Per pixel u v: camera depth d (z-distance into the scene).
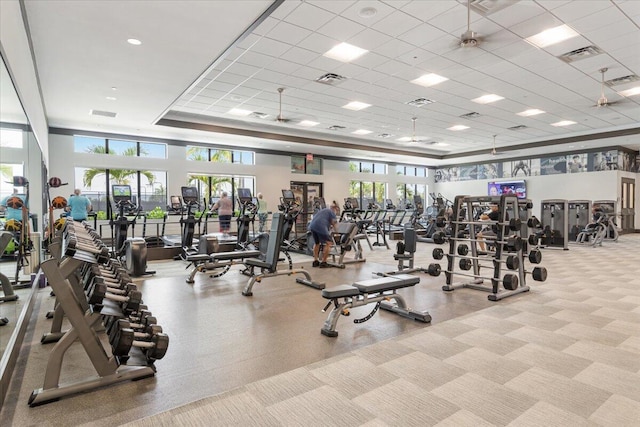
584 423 1.92
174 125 9.84
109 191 10.63
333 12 4.64
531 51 5.84
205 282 5.39
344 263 7.11
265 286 5.12
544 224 9.88
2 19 2.90
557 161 14.74
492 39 5.41
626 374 2.46
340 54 5.98
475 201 5.01
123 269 3.27
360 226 9.15
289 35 5.28
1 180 3.54
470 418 1.96
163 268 6.73
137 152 11.07
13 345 2.62
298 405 2.10
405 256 5.91
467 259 5.00
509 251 4.68
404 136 13.02
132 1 3.86
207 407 2.09
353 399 2.16
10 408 2.07
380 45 5.61
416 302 4.31
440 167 19.25
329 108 9.29
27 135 4.42
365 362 2.66
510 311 3.90
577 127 11.55
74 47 4.93
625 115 9.98
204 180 12.40
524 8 4.55
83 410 2.06
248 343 3.05
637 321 3.54
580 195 14.12
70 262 2.23
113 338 2.26
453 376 2.44
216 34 4.60
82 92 6.83
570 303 4.20
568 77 7.05
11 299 3.78
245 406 2.10
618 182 13.33
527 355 2.77
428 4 4.45
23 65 4.12
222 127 10.70
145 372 2.43
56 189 9.68
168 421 1.95
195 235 11.09
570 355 2.76
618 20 4.87
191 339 3.14
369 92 7.98
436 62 6.30
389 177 17.48
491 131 12.15
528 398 2.16
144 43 4.84
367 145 14.19
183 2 3.90
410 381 2.37
